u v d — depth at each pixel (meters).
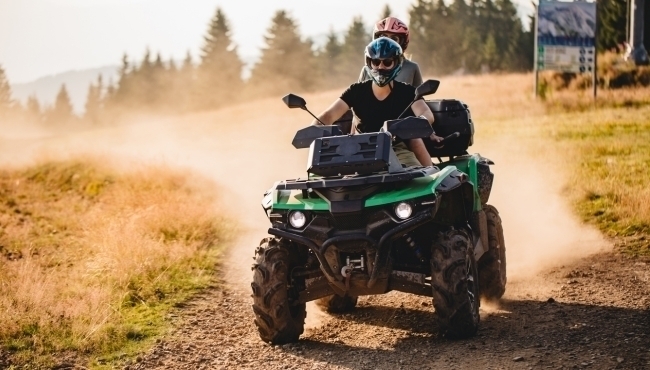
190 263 9.47
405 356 5.77
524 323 6.50
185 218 11.51
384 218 5.79
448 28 110.88
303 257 6.50
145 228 11.02
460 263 5.88
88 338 6.50
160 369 5.86
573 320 6.51
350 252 5.88
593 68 26.12
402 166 6.23
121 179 17.05
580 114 23.05
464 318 5.91
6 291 7.85
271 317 6.14
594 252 9.19
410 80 8.89
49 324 6.80
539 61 26.98
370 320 7.02
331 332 6.69
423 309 7.27
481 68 102.88
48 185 18.64
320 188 5.95
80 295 7.79
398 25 8.74
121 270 8.61
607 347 5.66
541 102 26.23
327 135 6.36
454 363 5.50
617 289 7.53
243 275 9.12
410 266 6.22
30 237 11.86
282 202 6.11
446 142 7.40
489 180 7.41
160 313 7.47
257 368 5.75
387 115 6.79
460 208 6.55
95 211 13.62
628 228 9.98
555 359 5.43
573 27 26.34
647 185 11.78
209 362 5.98
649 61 29.80
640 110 22.47
